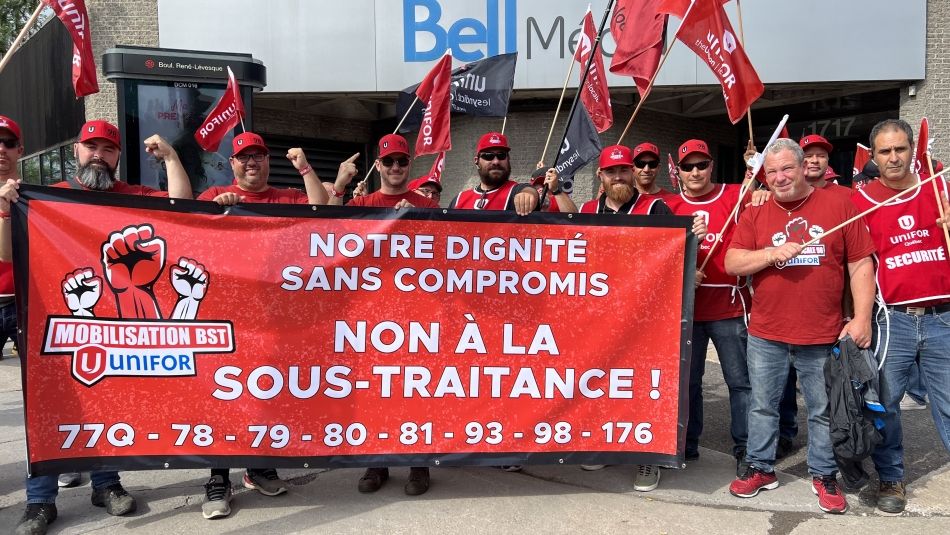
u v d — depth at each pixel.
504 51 11.16
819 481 3.99
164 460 3.73
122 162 7.35
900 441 3.95
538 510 3.92
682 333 4.00
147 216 3.68
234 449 3.79
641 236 3.98
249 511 3.89
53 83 14.24
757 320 4.04
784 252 3.69
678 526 3.72
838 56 11.02
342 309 3.86
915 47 10.98
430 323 3.91
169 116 7.44
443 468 4.61
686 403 4.01
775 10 10.97
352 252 3.85
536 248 3.94
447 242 3.90
